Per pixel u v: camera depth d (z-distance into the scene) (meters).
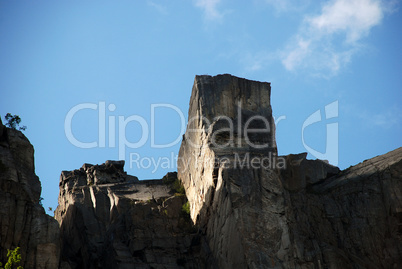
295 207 78.19
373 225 76.12
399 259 73.75
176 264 78.31
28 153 78.06
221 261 73.31
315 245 75.19
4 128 78.00
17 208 72.81
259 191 75.00
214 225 76.44
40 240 72.56
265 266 70.62
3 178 73.38
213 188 76.88
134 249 79.06
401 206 75.88
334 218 77.81
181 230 81.75
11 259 62.34
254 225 72.62
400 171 78.00
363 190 78.50
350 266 74.44
